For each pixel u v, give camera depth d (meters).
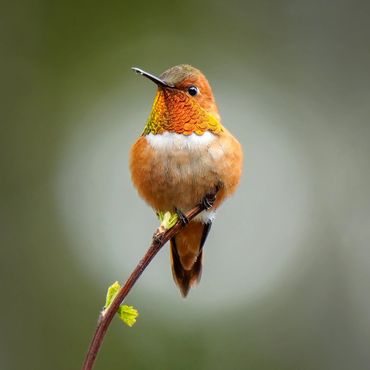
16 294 12.66
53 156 14.12
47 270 13.02
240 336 12.11
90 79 14.81
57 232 13.45
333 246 13.23
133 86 14.99
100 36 15.27
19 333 12.23
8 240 13.27
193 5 15.72
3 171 13.76
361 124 14.72
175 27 15.55
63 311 12.59
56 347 12.16
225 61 15.41
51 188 13.83
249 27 15.79
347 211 13.51
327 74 15.35
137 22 15.38
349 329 12.51
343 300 12.73
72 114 14.56
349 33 15.42
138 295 12.18
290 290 12.71
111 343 11.45
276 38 15.70
